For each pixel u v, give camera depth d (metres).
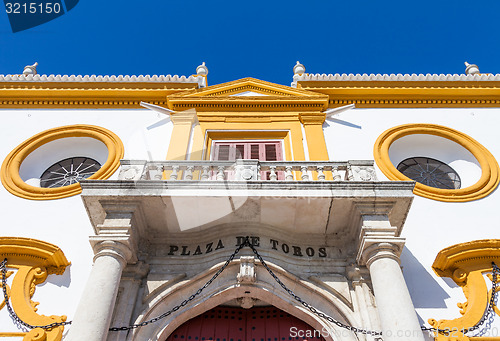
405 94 13.66
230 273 9.12
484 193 11.05
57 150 12.87
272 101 13.45
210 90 14.05
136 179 9.47
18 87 13.74
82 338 7.28
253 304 9.42
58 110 13.54
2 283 9.15
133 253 8.84
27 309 8.77
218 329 9.27
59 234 10.25
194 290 8.99
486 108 13.38
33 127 13.02
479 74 13.75
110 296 7.93
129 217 8.85
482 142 12.45
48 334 8.41
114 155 12.12
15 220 10.55
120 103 13.72
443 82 13.71
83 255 9.82
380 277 8.12
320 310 8.79
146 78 14.11
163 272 9.15
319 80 13.98
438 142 12.77
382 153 12.05
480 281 9.19
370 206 8.94
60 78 13.94
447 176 12.43
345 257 9.32
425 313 8.90
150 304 8.70
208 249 9.37
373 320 8.33
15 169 11.77
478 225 10.41
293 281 9.05
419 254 9.86
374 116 13.26
